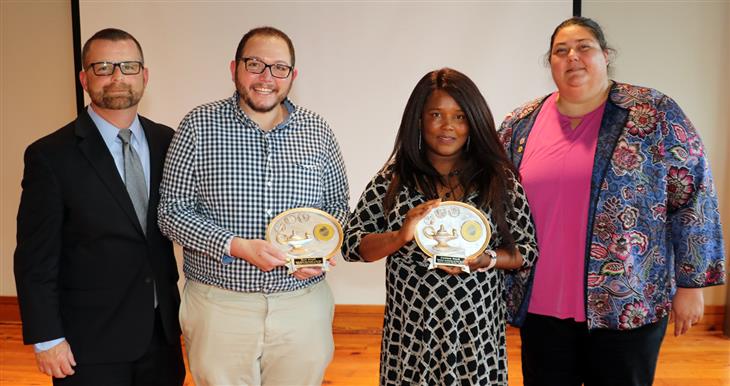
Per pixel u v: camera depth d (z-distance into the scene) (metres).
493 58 3.51
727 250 3.61
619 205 1.72
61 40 3.74
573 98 1.81
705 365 3.12
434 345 1.63
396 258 1.69
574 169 1.79
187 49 3.59
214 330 1.75
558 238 1.82
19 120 3.82
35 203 1.68
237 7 3.55
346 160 3.64
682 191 1.73
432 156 1.73
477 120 1.65
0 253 3.93
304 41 3.56
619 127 1.75
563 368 1.89
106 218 1.72
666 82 3.60
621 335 1.76
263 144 1.75
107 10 3.59
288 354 1.81
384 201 1.70
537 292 1.86
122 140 1.80
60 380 1.78
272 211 1.75
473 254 1.59
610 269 1.74
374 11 3.52
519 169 1.91
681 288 1.81
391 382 1.69
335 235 1.74
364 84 3.58
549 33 3.47
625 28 3.57
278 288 1.76
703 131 3.63
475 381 1.62
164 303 1.84
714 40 3.55
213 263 1.74
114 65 1.75
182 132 1.75
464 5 3.49
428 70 3.54
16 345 3.51
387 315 1.72
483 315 1.64
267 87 1.72
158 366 1.87
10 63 3.78
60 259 1.75
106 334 1.76
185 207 1.74
